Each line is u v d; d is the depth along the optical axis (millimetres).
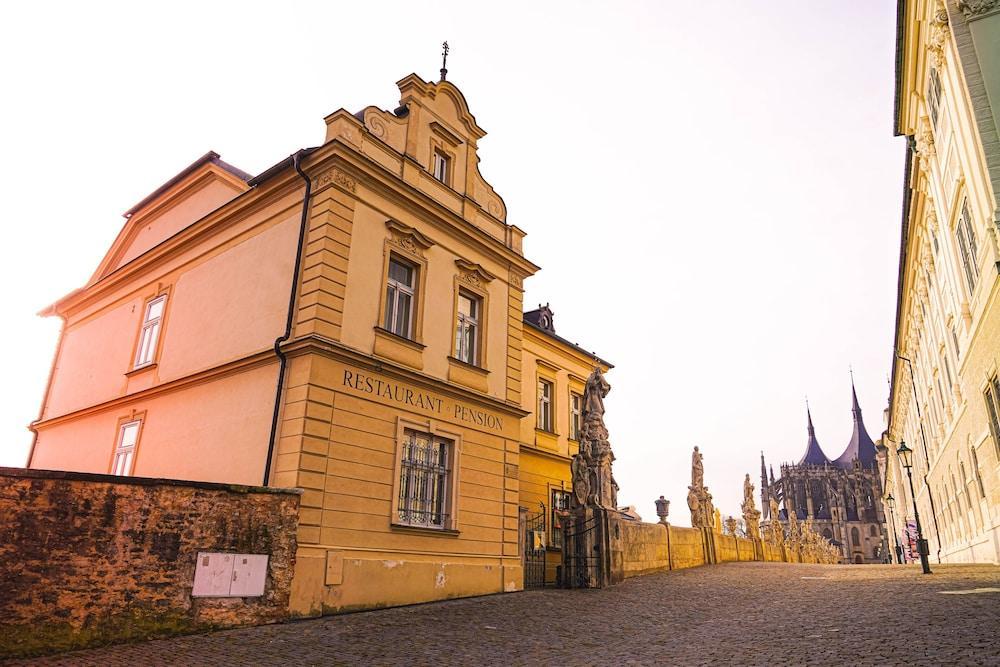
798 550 49688
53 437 23797
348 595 14398
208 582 11930
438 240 19109
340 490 14867
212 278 19016
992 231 15727
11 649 9680
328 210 16203
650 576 22703
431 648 10438
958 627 9250
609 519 20219
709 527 31156
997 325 17172
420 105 19781
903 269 34219
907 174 26297
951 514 33188
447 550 17203
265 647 10492
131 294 22562
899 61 22094
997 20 15922
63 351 25391
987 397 20328
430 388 17766
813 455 143750
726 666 8242
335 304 15766
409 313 18062
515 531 19500
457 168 20844
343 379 15555
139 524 11281
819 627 10586
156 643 10734
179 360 19016
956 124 17641
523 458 26750
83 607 10453
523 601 16266
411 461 16984
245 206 18484
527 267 22141
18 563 10000
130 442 19797
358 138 17328
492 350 20359
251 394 16062
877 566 29203
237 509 12641
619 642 10766
